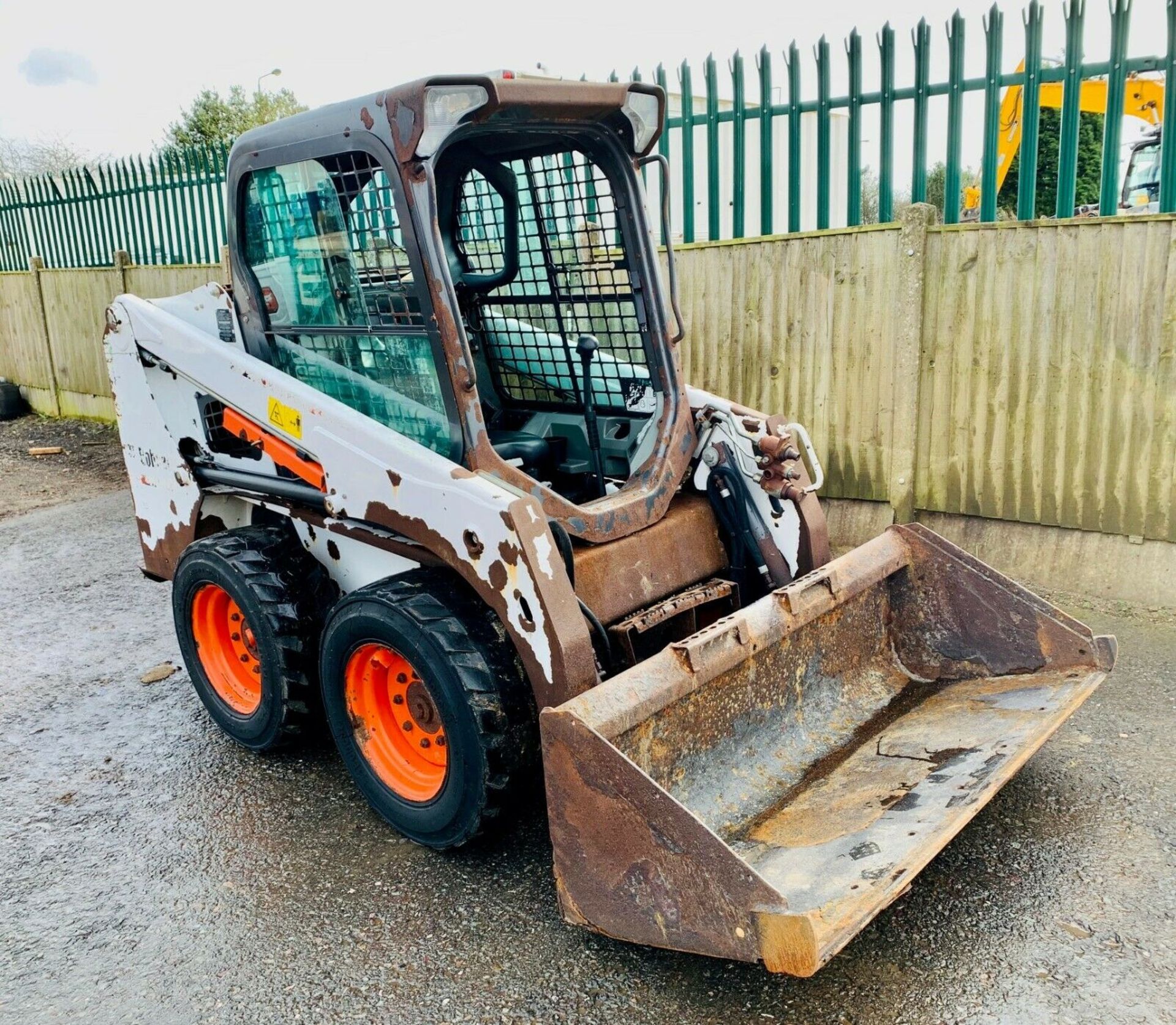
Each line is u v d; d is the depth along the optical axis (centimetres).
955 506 502
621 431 357
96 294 977
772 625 283
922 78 483
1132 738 345
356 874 298
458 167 344
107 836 325
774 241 531
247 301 356
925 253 482
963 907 266
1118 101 439
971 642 329
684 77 558
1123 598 463
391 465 294
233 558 347
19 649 486
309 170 312
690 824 213
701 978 247
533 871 295
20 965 267
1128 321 438
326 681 317
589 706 237
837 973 246
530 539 263
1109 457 454
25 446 956
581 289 351
